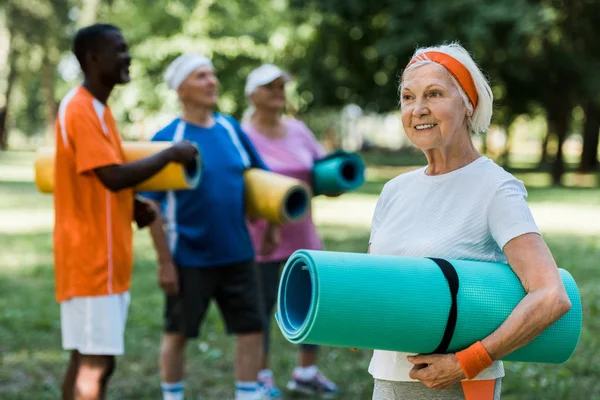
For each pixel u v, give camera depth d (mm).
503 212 2963
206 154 5820
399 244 3154
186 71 5895
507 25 26031
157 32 33219
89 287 4785
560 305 2787
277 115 6898
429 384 2885
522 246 2900
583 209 23141
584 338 8250
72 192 4816
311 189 6977
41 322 8945
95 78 4895
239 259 5840
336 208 23234
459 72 3051
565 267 12766
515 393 6574
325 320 2709
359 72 31688
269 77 6758
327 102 32469
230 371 7340
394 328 2762
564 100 32281
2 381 6906
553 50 29938
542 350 2963
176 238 5777
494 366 3021
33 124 74562
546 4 28984
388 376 3139
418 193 3178
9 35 43719
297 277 2994
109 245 4824
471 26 25156
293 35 32188
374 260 2834
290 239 6664
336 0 28438
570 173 41281
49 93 48250
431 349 2850
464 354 2809
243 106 33750
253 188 5926
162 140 5910
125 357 7727
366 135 91688
